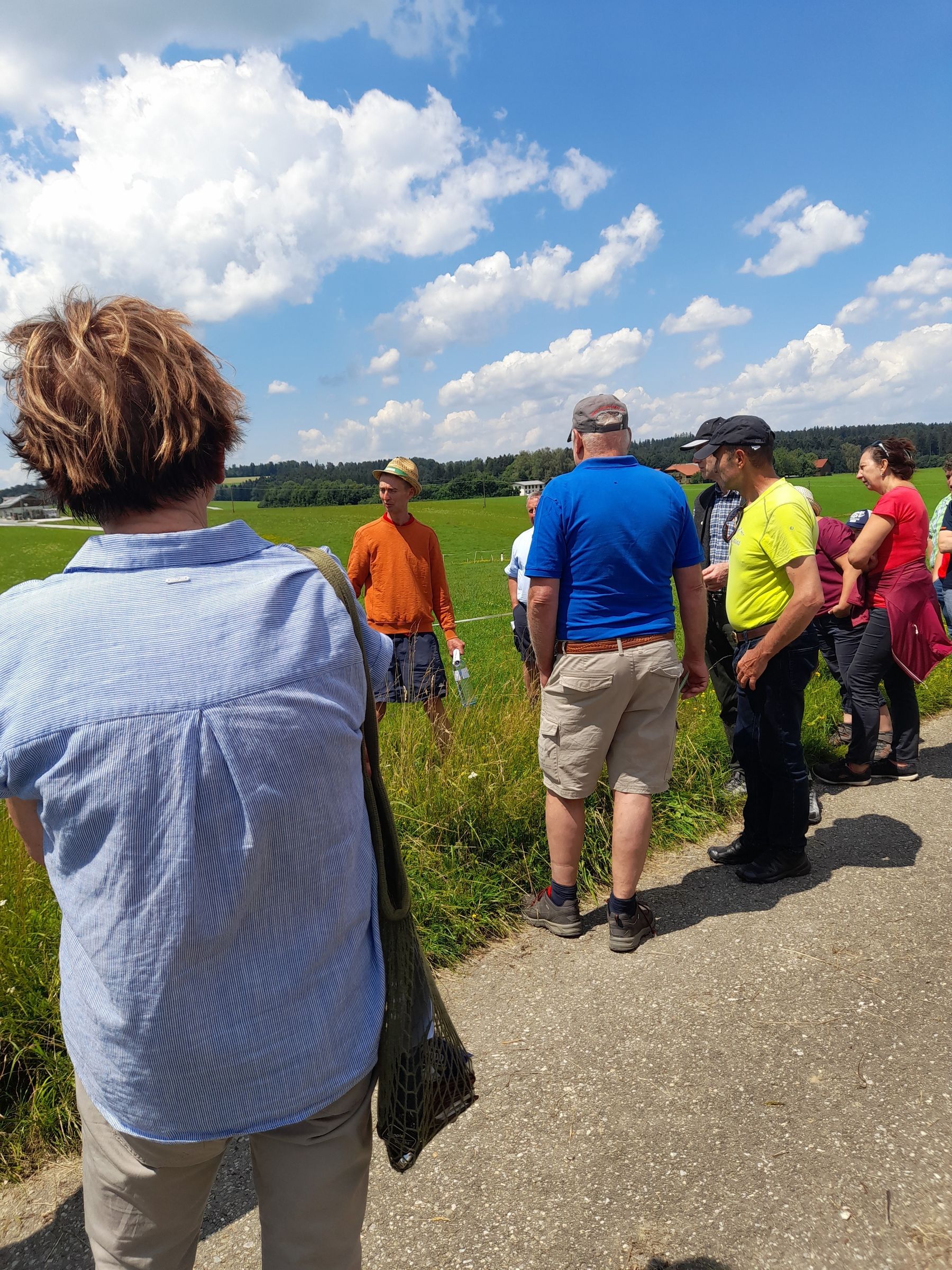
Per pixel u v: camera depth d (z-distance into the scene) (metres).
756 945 2.91
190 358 1.03
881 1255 1.69
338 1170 1.05
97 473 0.97
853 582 4.49
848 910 3.12
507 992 2.74
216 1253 1.79
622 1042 2.42
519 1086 2.26
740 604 3.48
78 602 0.91
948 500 5.48
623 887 2.92
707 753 4.57
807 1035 2.40
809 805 3.92
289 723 0.92
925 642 4.38
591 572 2.85
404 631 4.77
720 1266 1.68
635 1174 1.94
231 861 0.89
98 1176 1.04
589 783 2.97
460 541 50.12
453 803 3.59
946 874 3.36
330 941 0.99
